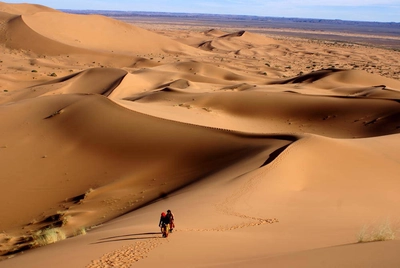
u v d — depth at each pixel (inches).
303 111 2516.0
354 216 715.4
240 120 2463.1
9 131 1790.1
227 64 5506.9
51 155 1540.4
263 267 356.2
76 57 5565.9
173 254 458.0
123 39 7391.7
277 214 702.5
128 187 1206.3
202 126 1582.2
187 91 2994.6
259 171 964.0
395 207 840.9
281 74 5078.7
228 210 722.2
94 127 1696.6
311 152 1136.2
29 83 3833.7
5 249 782.5
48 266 444.5
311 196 847.7
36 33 5876.0
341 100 2561.5
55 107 2014.0
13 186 1316.4
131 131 1619.1
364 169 1093.1
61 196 1231.5
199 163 1293.1
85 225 930.1
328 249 392.8
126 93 3346.5
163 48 7554.1
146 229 592.4
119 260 441.7
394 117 2239.2
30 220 1068.5
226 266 382.9
